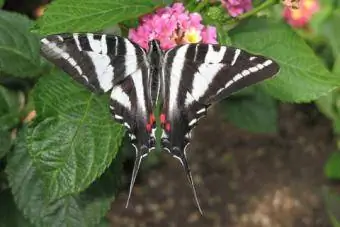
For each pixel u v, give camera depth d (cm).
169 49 33
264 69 32
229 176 60
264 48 38
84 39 32
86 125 33
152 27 34
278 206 58
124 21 35
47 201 33
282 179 60
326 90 37
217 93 33
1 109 38
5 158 39
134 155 53
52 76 34
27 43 38
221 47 33
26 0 56
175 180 60
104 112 34
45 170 33
